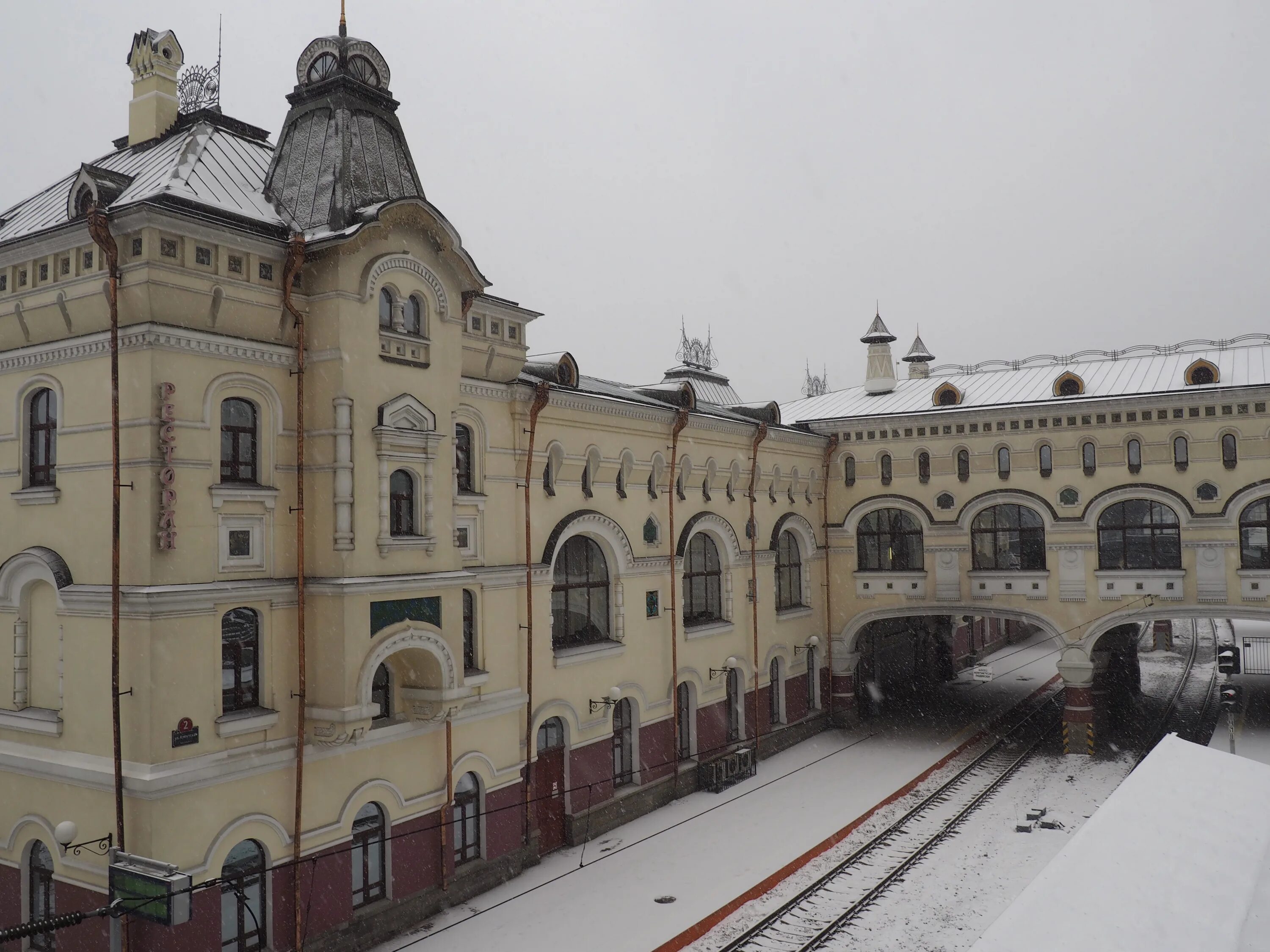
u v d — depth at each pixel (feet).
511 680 82.58
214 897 59.06
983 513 124.77
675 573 103.65
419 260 70.59
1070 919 30.73
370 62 75.25
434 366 71.72
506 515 83.46
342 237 64.18
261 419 64.49
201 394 60.59
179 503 58.90
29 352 63.93
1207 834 39.55
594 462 93.66
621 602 96.63
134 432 58.34
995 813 95.45
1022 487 121.70
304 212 68.85
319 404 65.67
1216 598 111.55
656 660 101.09
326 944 64.64
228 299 61.52
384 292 69.21
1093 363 133.59
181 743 57.98
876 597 130.21
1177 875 35.06
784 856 83.97
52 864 61.87
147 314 57.93
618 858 84.53
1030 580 120.67
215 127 74.13
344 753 66.90
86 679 60.03
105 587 58.95
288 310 64.69
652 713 100.07
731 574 113.91
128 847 56.85
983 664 163.22
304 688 63.46
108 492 59.67
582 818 88.84
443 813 73.97
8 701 63.77
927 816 94.68
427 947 67.21
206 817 59.00
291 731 64.18
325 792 65.62
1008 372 138.82
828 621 133.28
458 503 77.71
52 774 60.49
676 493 105.29
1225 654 94.02
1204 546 112.16
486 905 74.59
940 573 126.00
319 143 71.92
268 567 64.03
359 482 65.46
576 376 91.61
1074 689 117.29
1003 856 83.20
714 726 109.60
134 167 71.77
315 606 64.75
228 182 68.74
